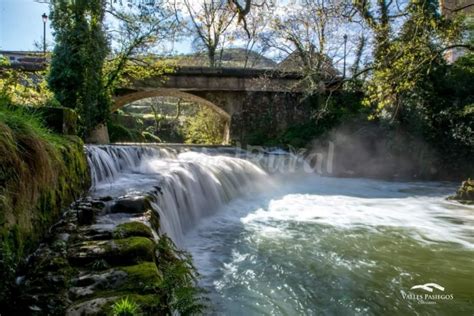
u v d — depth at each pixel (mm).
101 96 13922
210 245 6078
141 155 9602
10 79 6918
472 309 4059
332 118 18156
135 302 2727
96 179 6859
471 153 14023
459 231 7254
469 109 13688
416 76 9305
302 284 4613
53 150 4277
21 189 3244
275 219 8070
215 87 19094
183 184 7746
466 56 15984
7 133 3059
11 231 3031
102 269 3312
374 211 9164
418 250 6035
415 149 15031
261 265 5211
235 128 19500
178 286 3248
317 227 7410
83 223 4449
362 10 11977
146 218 4695
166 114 39625
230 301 4098
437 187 13219
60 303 2750
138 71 16578
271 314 3867
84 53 12055
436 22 9109
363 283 4695
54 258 3373
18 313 2623
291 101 19891
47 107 5902
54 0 11766
